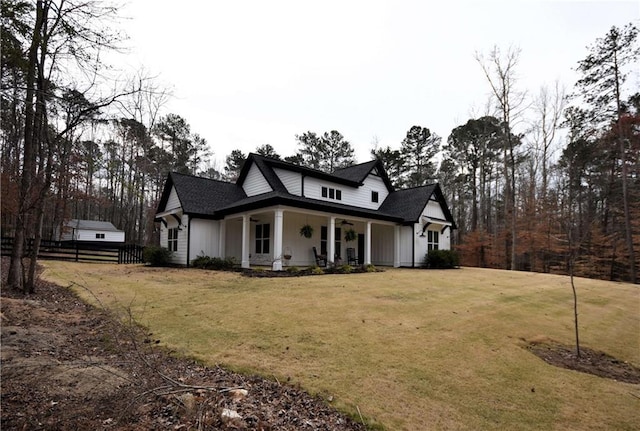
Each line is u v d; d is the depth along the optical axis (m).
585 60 21.45
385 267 18.27
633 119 20.08
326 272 13.53
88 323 6.04
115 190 35.59
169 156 32.56
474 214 32.44
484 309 7.86
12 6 6.58
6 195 12.93
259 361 4.50
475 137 32.19
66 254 19.42
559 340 6.25
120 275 11.78
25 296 7.73
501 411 3.58
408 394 3.79
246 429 2.91
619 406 3.85
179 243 15.82
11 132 13.42
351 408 3.44
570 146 25.28
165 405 3.20
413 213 18.66
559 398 3.96
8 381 3.50
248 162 17.89
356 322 6.28
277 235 12.84
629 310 9.32
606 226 25.41
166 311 6.81
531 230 25.27
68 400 3.20
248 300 7.79
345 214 15.20
